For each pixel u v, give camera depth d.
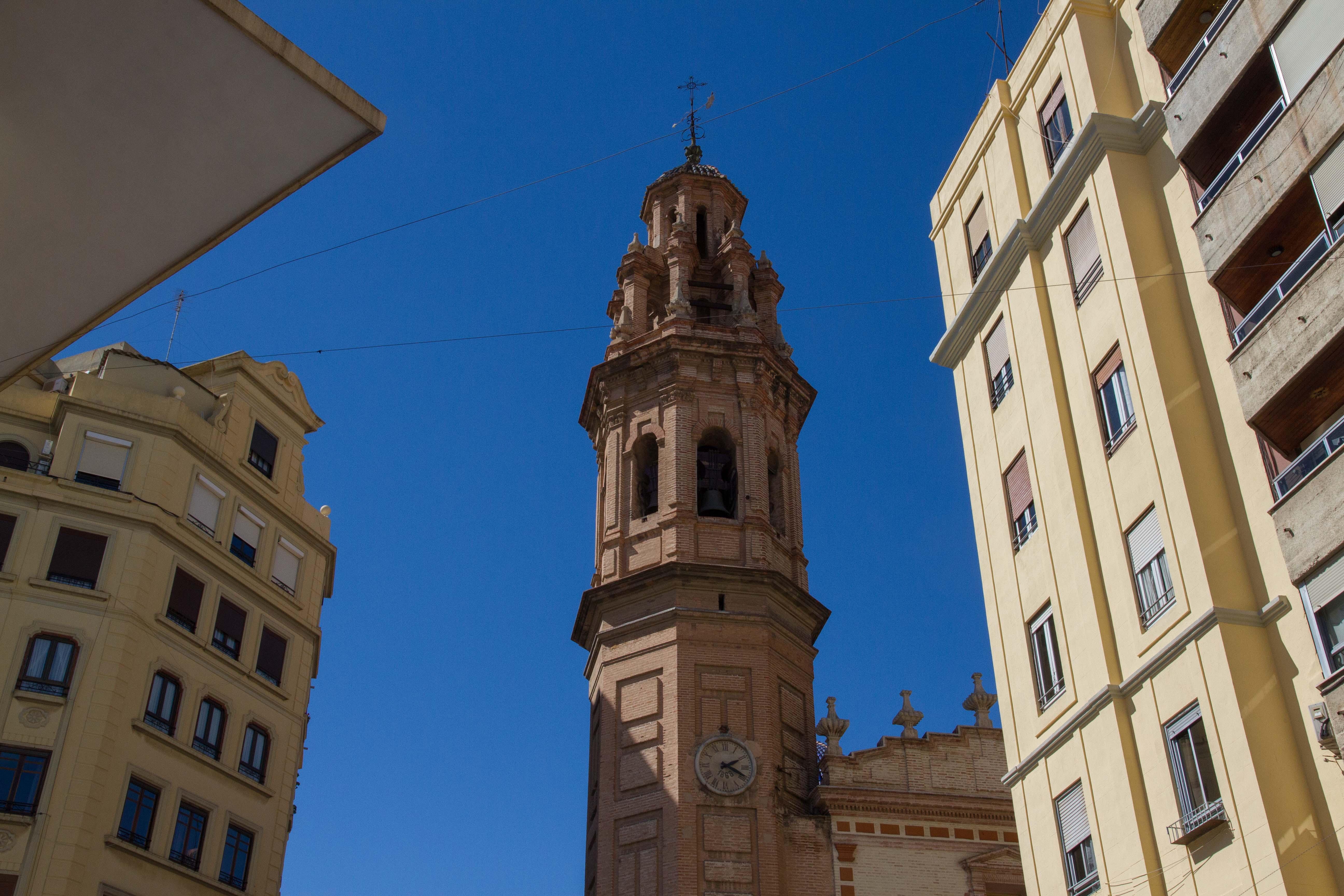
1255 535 20.50
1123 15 26.42
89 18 7.34
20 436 35.62
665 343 50.03
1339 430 18.83
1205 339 22.38
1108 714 22.09
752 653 43.62
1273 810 18.30
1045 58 28.11
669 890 38.91
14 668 31.62
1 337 8.84
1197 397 22.17
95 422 35.94
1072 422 25.09
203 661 35.28
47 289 8.61
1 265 8.41
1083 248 25.53
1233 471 21.22
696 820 40.12
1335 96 19.23
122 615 33.28
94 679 32.16
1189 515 20.95
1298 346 19.41
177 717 33.97
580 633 47.28
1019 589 26.25
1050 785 23.92
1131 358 23.16
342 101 8.08
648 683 43.22
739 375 50.06
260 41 7.68
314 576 40.53
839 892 39.94
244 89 7.87
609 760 42.56
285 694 37.75
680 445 47.88
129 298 8.80
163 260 8.62
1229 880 18.80
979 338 29.33
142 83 7.70
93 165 8.00
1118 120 25.03
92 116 7.78
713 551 45.81
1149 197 24.38
